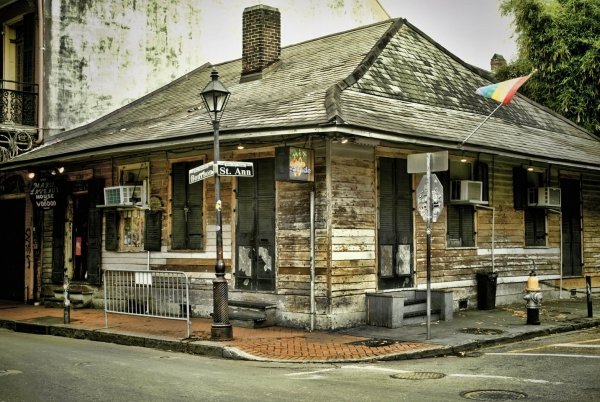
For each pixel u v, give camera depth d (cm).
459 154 1516
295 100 1384
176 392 766
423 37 1814
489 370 900
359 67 1484
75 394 762
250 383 821
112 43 2059
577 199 1895
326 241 1265
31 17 1995
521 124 1806
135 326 1362
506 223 1669
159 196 1596
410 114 1408
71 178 1830
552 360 963
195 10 2245
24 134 1902
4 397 751
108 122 1955
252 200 1391
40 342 1271
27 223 1967
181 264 1532
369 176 1343
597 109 2269
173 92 2028
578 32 2291
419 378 850
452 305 1391
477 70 1869
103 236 1738
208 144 1384
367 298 1314
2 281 2094
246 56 1770
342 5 2580
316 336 1202
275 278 1339
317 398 727
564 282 1827
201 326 1341
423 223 1455
